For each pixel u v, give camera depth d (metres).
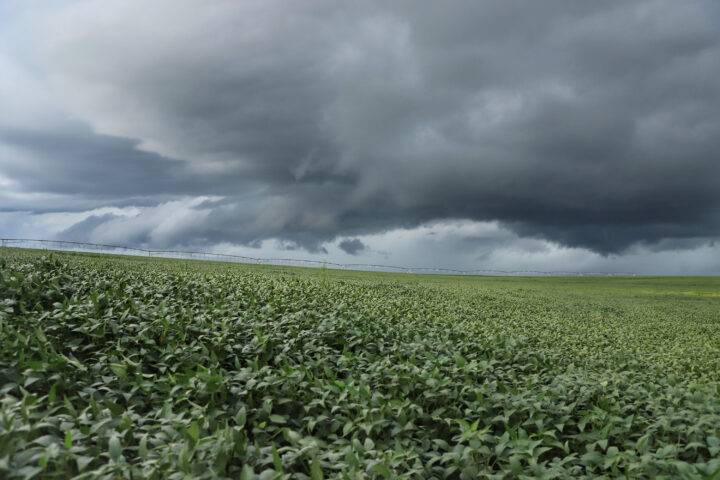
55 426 3.82
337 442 4.88
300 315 9.38
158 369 6.26
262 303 10.59
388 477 3.93
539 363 9.18
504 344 10.19
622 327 18.19
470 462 4.74
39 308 7.36
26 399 4.04
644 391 7.28
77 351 6.21
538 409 5.83
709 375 10.08
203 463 3.81
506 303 22.38
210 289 11.19
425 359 8.20
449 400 6.38
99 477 3.43
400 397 6.05
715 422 5.77
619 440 5.71
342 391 5.86
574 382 7.52
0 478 3.07
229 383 5.69
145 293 9.12
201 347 6.55
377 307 13.05
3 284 7.78
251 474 3.63
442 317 13.62
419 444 5.37
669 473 4.53
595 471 5.04
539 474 4.39
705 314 25.80
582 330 16.02
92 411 4.34
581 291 43.28
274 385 5.73
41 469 3.20
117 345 6.31
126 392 5.35
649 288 55.75
